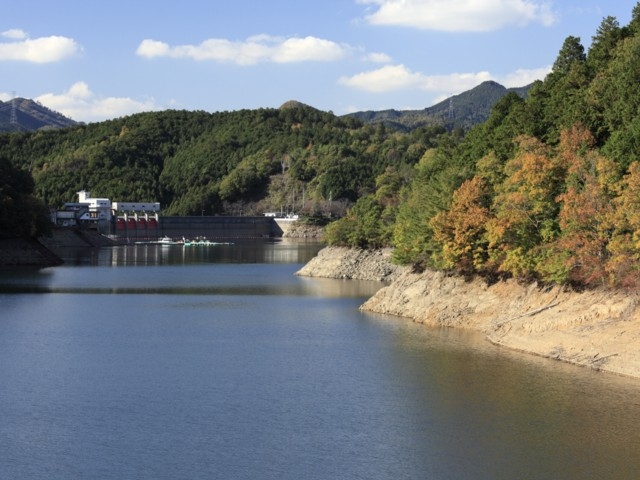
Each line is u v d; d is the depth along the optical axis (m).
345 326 115.75
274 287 175.38
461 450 61.72
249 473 57.59
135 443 63.66
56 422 68.94
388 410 71.69
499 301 110.75
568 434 64.50
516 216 105.44
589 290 95.19
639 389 75.81
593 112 122.75
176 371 87.12
